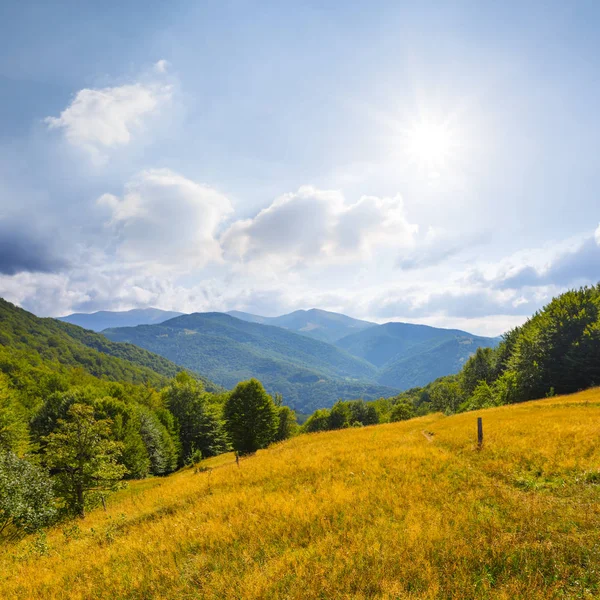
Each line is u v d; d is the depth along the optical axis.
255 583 6.95
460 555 6.96
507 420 25.64
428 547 7.38
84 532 15.38
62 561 11.56
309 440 32.19
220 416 68.25
